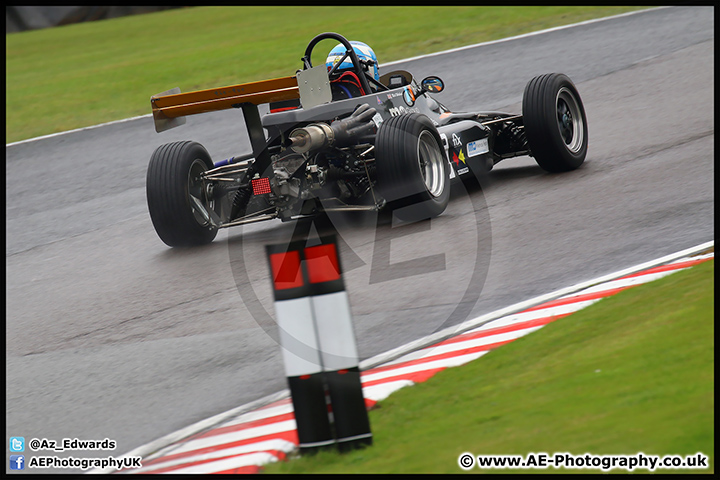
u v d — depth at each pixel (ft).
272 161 68.80
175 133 145.28
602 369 38.37
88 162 135.23
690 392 33.50
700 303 43.55
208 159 77.41
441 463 32.32
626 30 162.81
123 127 157.38
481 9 223.71
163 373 50.72
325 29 234.17
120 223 96.68
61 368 54.49
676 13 168.76
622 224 63.67
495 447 32.76
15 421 47.42
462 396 39.42
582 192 74.18
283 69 193.67
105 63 241.55
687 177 73.15
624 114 104.63
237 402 44.96
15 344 61.00
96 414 46.68
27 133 164.86
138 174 123.24
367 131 71.46
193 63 216.33
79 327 62.39
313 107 70.13
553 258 59.16
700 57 129.59
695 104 102.83
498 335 47.21
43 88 209.67
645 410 32.94
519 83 140.15
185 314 60.64
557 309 49.26
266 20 292.81
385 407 39.96
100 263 80.28
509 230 66.69
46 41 317.83
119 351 55.77
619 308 46.57
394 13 244.22
